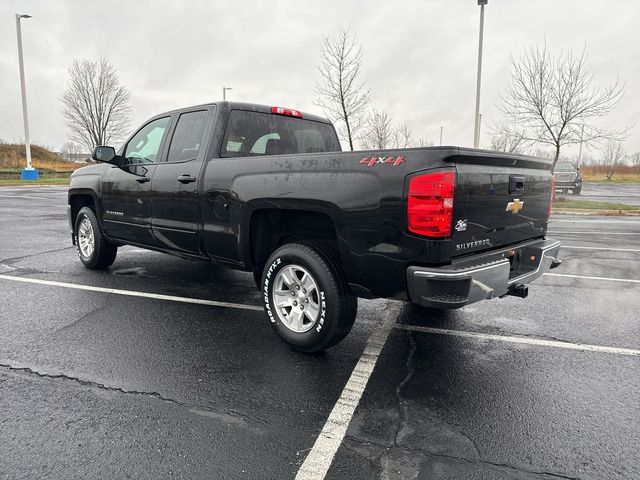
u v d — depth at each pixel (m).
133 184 5.15
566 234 10.41
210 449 2.44
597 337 4.09
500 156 3.30
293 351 3.71
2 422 2.64
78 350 3.64
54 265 6.53
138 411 2.78
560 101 16.28
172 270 6.29
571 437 2.59
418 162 2.93
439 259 2.92
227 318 4.44
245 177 3.89
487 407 2.90
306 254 3.50
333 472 2.27
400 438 2.56
